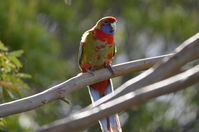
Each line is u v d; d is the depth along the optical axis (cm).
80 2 2308
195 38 469
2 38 1595
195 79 440
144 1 2383
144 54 2397
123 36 2173
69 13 2178
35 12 1897
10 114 732
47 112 1942
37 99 740
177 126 2259
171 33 2314
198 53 466
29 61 1647
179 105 2281
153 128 2245
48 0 2156
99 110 439
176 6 2339
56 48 1841
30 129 1759
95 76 814
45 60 1688
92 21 2378
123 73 833
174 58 456
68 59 2300
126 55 2372
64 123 424
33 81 1625
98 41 1020
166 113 2241
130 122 2214
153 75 456
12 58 927
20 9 1764
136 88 455
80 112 446
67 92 768
